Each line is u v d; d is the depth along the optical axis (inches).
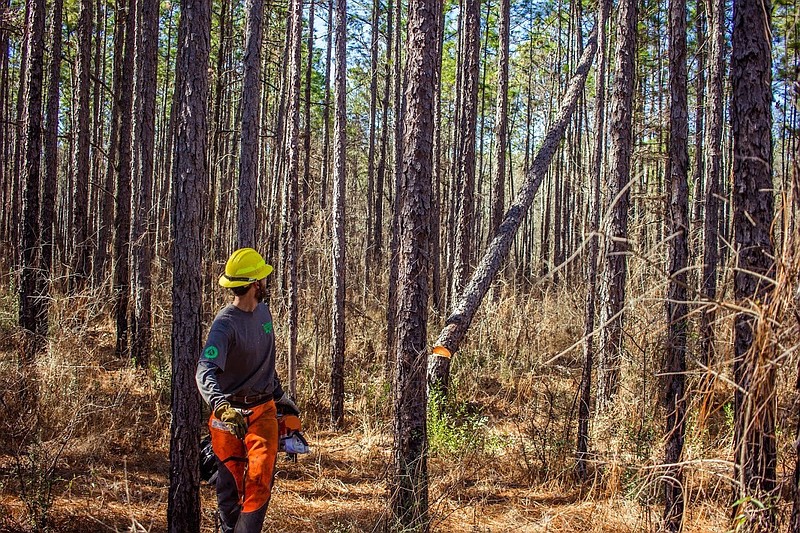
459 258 413.4
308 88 552.1
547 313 495.2
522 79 1039.0
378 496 240.7
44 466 209.5
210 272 392.5
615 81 295.0
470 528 212.8
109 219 546.0
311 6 576.7
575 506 234.2
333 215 346.0
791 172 120.6
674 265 183.6
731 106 142.7
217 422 159.9
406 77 192.4
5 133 717.9
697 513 188.1
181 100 161.9
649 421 249.1
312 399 373.4
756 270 136.2
